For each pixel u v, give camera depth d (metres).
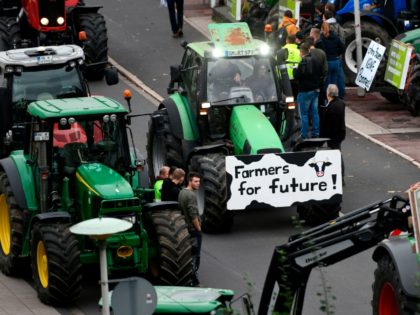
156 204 36.06
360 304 35.03
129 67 59.19
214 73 42.59
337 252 29.80
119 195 35.00
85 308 35.09
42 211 36.44
